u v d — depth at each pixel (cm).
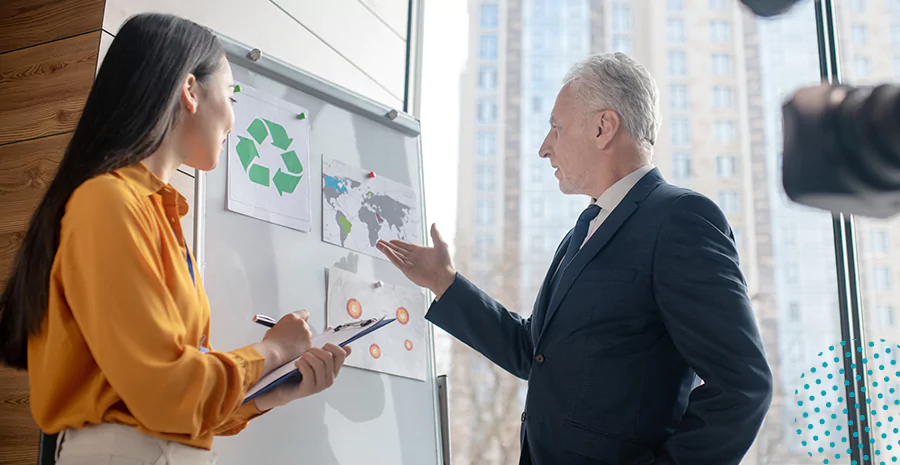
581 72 178
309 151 186
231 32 201
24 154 160
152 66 114
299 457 160
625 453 147
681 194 157
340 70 255
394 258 188
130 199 107
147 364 99
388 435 181
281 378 117
